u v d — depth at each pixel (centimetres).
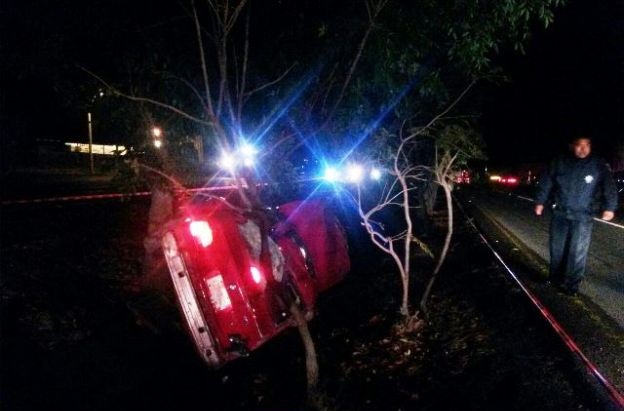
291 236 644
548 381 483
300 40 525
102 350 592
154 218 621
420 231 1438
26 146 3036
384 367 579
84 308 657
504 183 5047
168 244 508
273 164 524
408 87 562
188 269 503
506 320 656
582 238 721
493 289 798
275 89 527
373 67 518
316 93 533
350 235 1311
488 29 496
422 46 508
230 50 507
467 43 503
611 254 1072
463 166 698
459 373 532
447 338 631
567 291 743
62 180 2459
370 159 644
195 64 496
